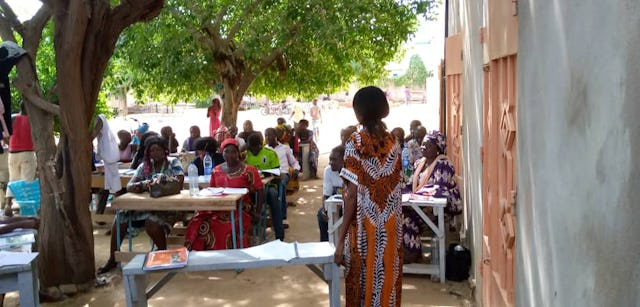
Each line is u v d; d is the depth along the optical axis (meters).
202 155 8.01
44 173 5.52
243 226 6.27
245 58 11.05
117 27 5.50
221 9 10.54
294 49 11.66
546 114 2.40
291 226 8.20
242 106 43.38
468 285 5.57
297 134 12.52
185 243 6.07
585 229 1.86
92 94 5.56
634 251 1.44
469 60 5.87
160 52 10.24
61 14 5.22
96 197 8.39
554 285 2.29
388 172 3.44
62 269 5.54
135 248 7.25
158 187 5.86
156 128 26.67
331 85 12.95
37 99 5.49
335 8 10.02
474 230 5.36
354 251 3.48
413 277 5.83
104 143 6.73
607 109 1.63
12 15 5.55
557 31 2.21
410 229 5.92
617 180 1.56
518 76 3.00
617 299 1.55
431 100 27.27
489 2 3.95
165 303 5.26
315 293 5.46
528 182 2.79
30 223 4.54
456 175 7.41
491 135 3.90
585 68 1.86
